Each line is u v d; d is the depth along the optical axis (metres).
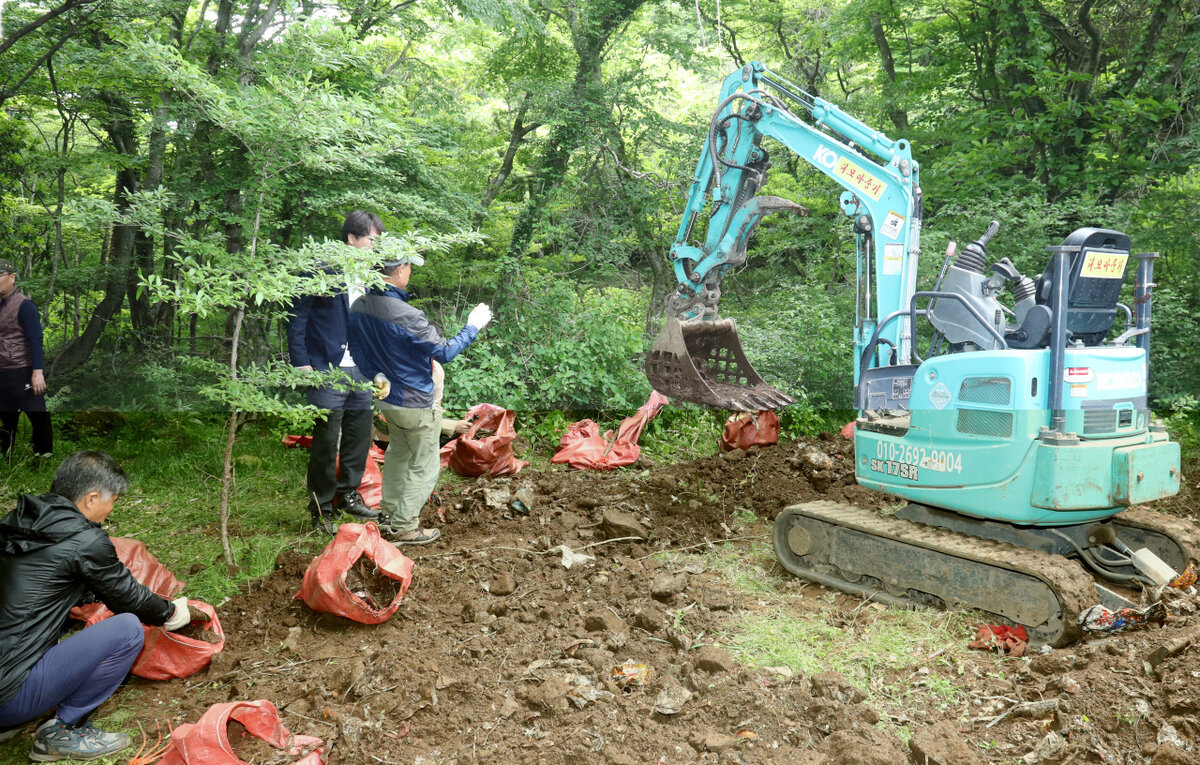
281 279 3.85
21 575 2.87
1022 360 3.80
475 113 13.85
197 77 3.97
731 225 5.66
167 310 10.20
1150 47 12.08
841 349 8.95
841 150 5.23
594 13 11.47
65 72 8.07
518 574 4.45
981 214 10.30
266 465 6.48
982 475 3.96
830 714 3.05
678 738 2.98
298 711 3.18
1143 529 4.49
